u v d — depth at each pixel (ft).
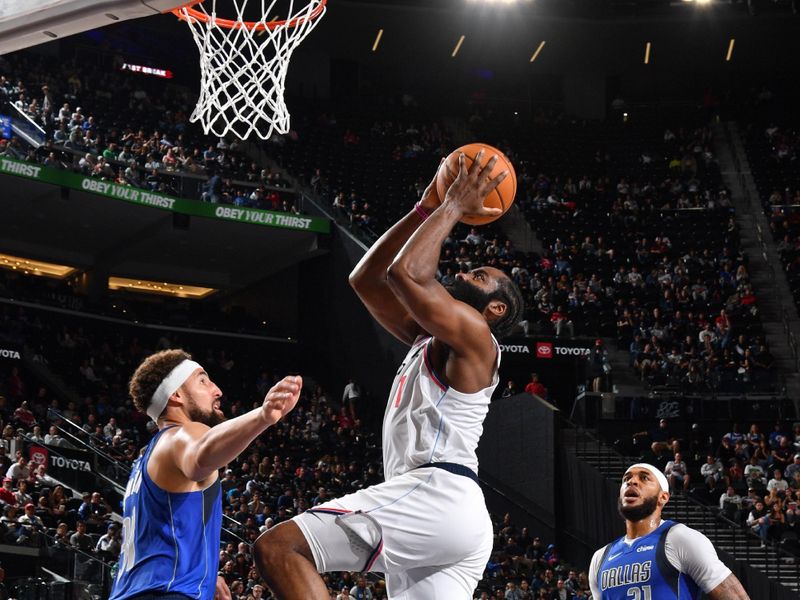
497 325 11.39
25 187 76.69
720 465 64.75
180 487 10.69
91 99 91.25
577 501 67.10
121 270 93.45
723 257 87.76
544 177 99.40
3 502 44.55
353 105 107.55
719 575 14.75
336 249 88.48
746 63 111.96
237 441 9.86
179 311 89.56
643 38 107.34
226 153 92.53
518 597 54.08
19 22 18.26
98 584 39.73
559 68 114.01
